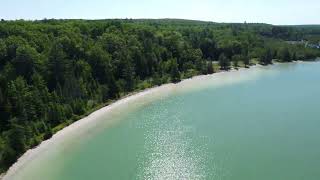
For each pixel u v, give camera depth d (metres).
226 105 137.88
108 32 194.12
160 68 184.50
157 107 135.38
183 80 184.75
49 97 117.88
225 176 79.75
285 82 181.62
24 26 168.75
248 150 93.44
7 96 106.06
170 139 102.62
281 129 108.81
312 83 178.12
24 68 126.31
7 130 100.25
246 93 157.62
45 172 83.06
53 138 102.25
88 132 107.69
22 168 84.88
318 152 91.06
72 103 121.56
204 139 101.94
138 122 117.62
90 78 142.25
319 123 113.62
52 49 133.25
